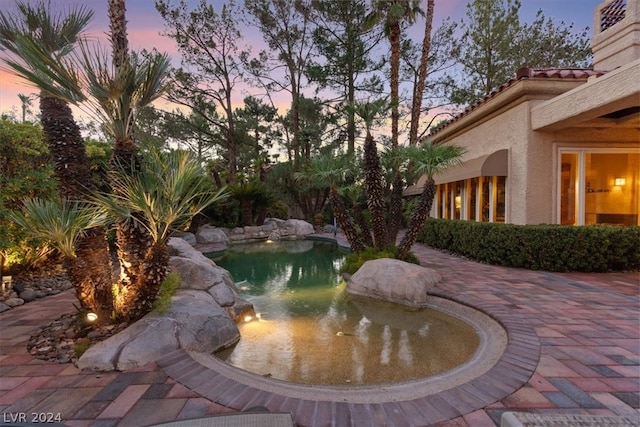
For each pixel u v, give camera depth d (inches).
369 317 319.9
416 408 153.2
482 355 222.4
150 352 197.5
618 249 427.2
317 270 592.1
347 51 1181.7
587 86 385.7
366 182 486.3
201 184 231.8
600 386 167.6
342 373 209.3
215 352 236.5
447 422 142.9
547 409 150.0
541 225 463.2
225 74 1300.4
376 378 202.7
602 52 567.5
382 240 490.0
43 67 189.9
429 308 336.8
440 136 813.9
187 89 1234.0
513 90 506.0
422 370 212.7
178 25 1159.6
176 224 230.8
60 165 225.8
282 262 672.4
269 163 1632.6
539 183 498.3
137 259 231.8
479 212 636.1
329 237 983.0
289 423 124.3
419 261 490.6
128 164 220.5
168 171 223.6
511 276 412.2
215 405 154.9
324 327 293.9
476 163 579.8
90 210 227.9
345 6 1123.3
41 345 219.8
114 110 217.3
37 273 427.5
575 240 429.4
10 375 182.2
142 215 226.8
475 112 621.0
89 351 196.5
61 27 232.8
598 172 516.7
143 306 232.2
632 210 518.9
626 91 334.3
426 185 463.2
